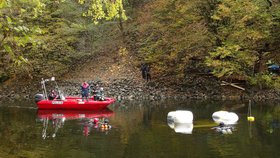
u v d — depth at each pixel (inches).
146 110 917.2
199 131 649.0
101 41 1441.9
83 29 1353.3
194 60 1238.3
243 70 1141.7
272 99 1084.5
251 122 725.3
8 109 967.0
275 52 1178.6
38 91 1288.1
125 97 1165.7
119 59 1392.7
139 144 556.4
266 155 488.7
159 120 770.2
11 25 226.8
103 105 954.1
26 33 238.4
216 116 748.0
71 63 1419.8
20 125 730.2
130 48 1422.2
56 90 1255.5
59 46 1328.7
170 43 1203.2
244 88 1152.2
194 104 1000.9
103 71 1352.1
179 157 482.6
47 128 696.4
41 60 1334.9
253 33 1069.1
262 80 1120.2
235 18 1108.5
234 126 690.8
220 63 1082.7
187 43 1150.3
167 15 1235.9
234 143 558.6
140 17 1414.9
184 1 1184.8
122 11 376.2
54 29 1333.7
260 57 1166.3
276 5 1125.7
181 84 1199.6
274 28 1124.5
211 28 1168.8
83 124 740.7
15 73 1327.5
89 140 588.4
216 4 1151.6
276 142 560.4
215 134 622.2
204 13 1177.4
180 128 679.1
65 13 1364.4
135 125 716.0
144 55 1310.3
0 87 1336.1
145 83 1222.9
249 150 513.7
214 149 521.0
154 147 536.4
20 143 570.6
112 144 559.5
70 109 958.4
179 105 987.3
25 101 1147.9
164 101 1083.9
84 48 1409.9
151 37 1325.0
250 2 1100.5
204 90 1165.1
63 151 519.8
